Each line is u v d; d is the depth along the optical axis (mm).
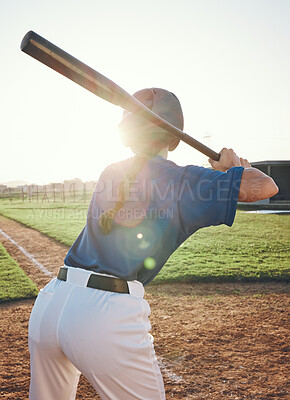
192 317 4168
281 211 19906
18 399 2547
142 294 1313
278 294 5039
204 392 2545
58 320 1235
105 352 1155
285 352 3184
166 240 1272
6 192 62250
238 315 4199
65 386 1385
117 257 1254
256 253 8055
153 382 1239
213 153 1458
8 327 4016
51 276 6461
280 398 2455
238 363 2988
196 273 6102
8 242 10891
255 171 1234
